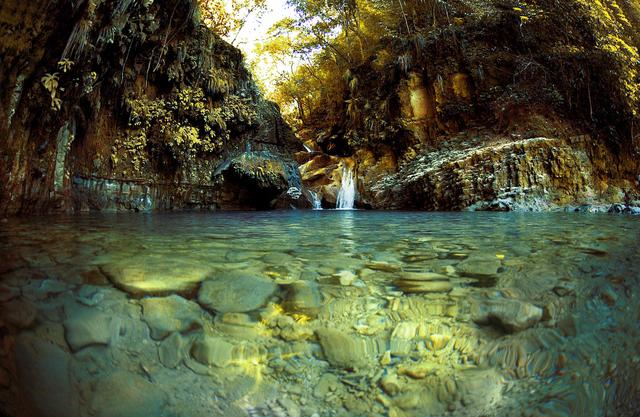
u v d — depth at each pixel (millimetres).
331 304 1380
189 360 1025
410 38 14727
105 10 5352
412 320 1265
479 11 13711
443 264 1983
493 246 2637
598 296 1530
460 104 13281
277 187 9617
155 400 893
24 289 1432
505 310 1351
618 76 10758
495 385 991
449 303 1400
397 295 1470
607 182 10359
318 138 20625
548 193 9539
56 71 5031
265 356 1059
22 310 1238
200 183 8875
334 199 13516
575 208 8992
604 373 1073
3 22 4090
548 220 5527
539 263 2018
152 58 7832
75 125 6348
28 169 5344
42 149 5578
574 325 1280
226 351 1069
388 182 13273
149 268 1787
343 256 2201
